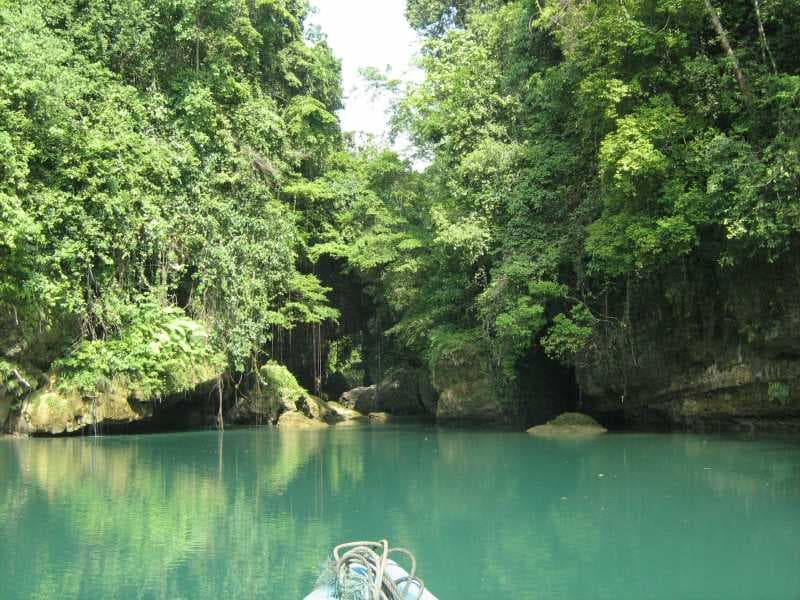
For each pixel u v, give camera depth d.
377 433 22.48
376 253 28.44
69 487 11.32
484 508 9.66
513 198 22.52
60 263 19.62
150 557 7.30
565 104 22.14
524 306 20.42
